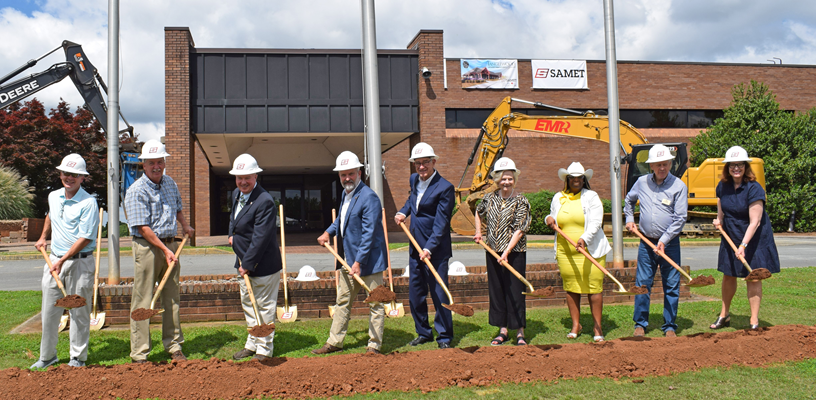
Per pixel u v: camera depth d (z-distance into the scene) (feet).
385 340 16.31
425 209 15.57
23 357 14.53
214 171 87.97
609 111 22.76
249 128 52.60
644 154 49.60
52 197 13.60
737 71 73.82
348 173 14.96
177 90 51.06
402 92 58.65
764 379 12.35
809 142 67.87
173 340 14.62
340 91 54.08
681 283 21.65
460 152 63.77
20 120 91.66
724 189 17.20
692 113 73.87
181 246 14.82
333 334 15.02
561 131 48.91
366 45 22.88
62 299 12.62
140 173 42.29
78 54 41.22
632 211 17.62
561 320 18.44
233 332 16.88
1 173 72.64
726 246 17.11
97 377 11.81
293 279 21.71
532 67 67.97
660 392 11.68
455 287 20.16
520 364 12.78
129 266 37.88
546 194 63.98
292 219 95.91
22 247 57.47
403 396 11.67
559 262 16.38
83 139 98.22
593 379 12.58
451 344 15.87
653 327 17.61
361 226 14.96
